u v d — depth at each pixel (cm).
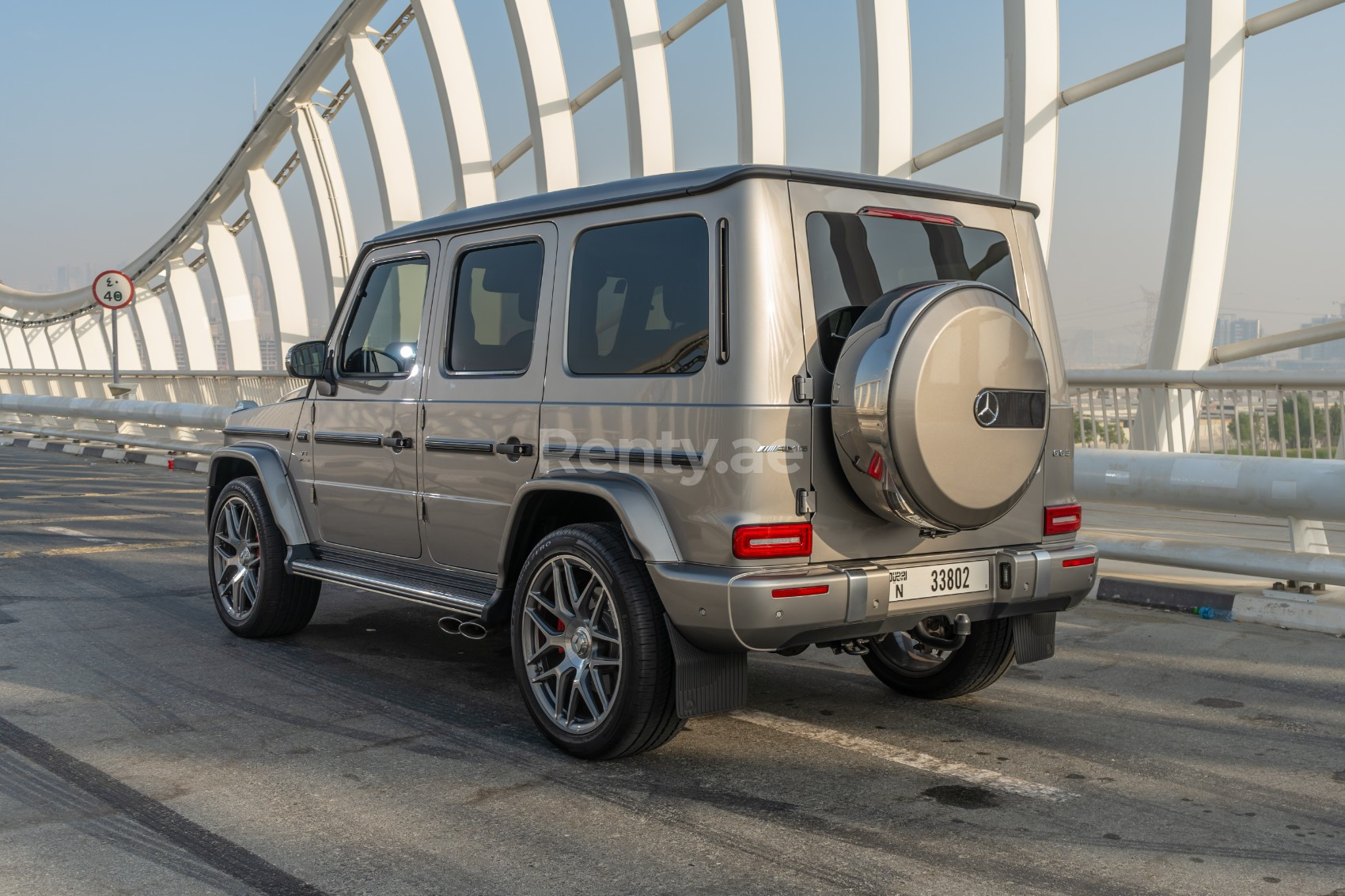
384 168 2383
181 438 1628
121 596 702
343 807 363
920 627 454
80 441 1797
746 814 358
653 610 385
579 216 429
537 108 1967
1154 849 331
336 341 548
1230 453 750
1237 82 1016
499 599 445
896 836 340
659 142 1745
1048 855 327
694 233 385
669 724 392
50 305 4244
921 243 412
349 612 668
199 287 3594
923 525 381
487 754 415
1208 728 446
